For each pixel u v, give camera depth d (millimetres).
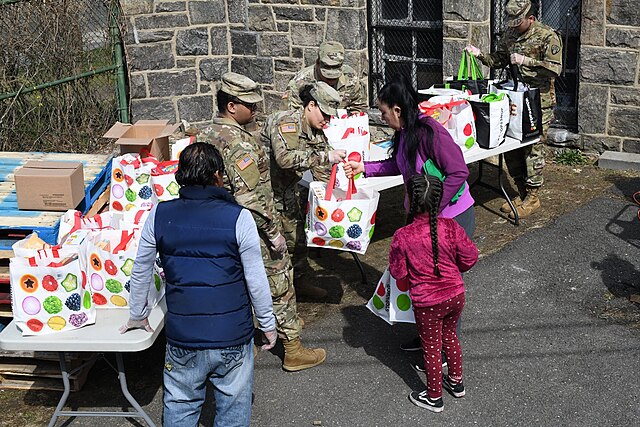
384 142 6641
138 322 4246
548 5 8055
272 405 4750
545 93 6805
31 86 8641
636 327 5297
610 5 7562
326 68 6441
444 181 4516
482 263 6211
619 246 6336
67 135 9125
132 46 9180
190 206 3834
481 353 5113
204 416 4684
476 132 6422
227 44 9352
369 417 4594
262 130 5168
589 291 5766
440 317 4402
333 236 5098
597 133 8023
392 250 4418
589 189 7465
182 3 9102
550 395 4680
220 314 3801
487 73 8211
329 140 5781
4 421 4754
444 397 4719
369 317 5645
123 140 5516
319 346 5312
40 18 8664
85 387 5027
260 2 8945
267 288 3885
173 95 9383
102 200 5766
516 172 7105
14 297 4262
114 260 4484
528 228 6773
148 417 4473
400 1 8617
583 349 5094
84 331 4340
